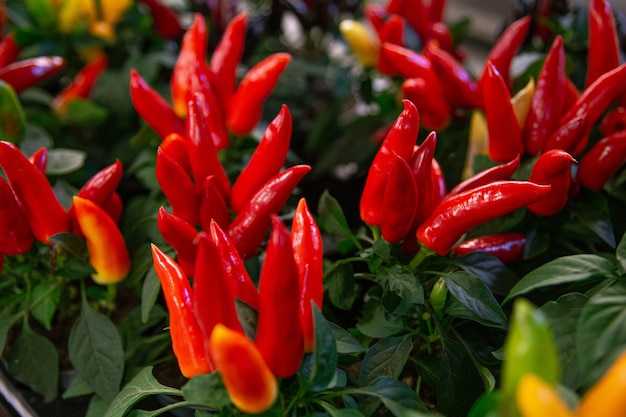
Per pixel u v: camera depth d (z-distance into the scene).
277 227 0.33
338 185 0.52
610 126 0.43
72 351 0.42
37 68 0.49
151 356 0.43
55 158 0.46
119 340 0.41
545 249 0.41
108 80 0.57
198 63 0.44
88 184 0.41
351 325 0.45
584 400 0.29
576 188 0.41
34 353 0.43
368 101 0.59
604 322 0.32
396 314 0.38
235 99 0.45
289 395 0.35
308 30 0.64
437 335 0.39
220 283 0.33
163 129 0.44
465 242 0.41
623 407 0.28
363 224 0.50
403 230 0.38
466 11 0.84
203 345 0.35
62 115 0.55
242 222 0.39
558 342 0.34
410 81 0.46
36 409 0.44
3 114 0.46
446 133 0.49
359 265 0.46
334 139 0.60
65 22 0.57
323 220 0.42
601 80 0.41
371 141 0.54
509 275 0.39
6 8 0.58
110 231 0.41
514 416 0.29
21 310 0.43
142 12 0.61
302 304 0.35
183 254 0.38
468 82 0.46
